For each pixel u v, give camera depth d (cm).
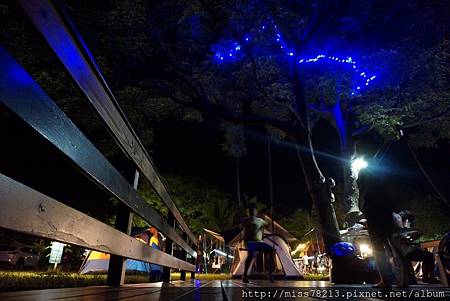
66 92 745
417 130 1469
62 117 133
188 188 1994
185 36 1039
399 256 351
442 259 423
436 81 1097
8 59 99
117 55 936
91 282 533
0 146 650
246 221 593
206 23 991
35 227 118
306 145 891
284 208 2420
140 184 1628
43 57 682
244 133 1488
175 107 1209
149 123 1192
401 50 1003
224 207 2186
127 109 1012
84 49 161
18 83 104
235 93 1245
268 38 1006
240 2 891
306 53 1069
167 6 954
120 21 839
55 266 1185
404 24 1016
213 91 1131
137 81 1030
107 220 1523
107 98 200
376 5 1022
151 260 324
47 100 121
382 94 1173
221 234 1203
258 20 940
